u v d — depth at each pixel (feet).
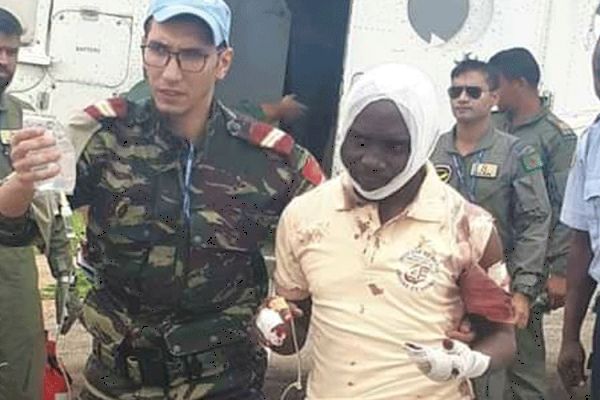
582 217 10.97
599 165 10.63
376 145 6.97
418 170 7.19
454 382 7.23
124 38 19.15
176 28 7.95
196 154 8.23
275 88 24.31
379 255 7.21
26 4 18.70
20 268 12.12
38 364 12.37
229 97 24.16
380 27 19.95
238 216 8.29
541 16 19.97
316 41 24.89
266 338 7.56
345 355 7.22
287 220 7.61
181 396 8.40
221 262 8.29
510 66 15.24
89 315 8.49
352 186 7.38
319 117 24.34
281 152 8.38
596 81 10.84
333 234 7.36
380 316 7.18
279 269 7.74
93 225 8.32
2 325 12.10
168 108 8.09
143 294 8.27
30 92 18.92
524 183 13.43
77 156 8.16
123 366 8.42
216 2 8.13
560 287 14.37
